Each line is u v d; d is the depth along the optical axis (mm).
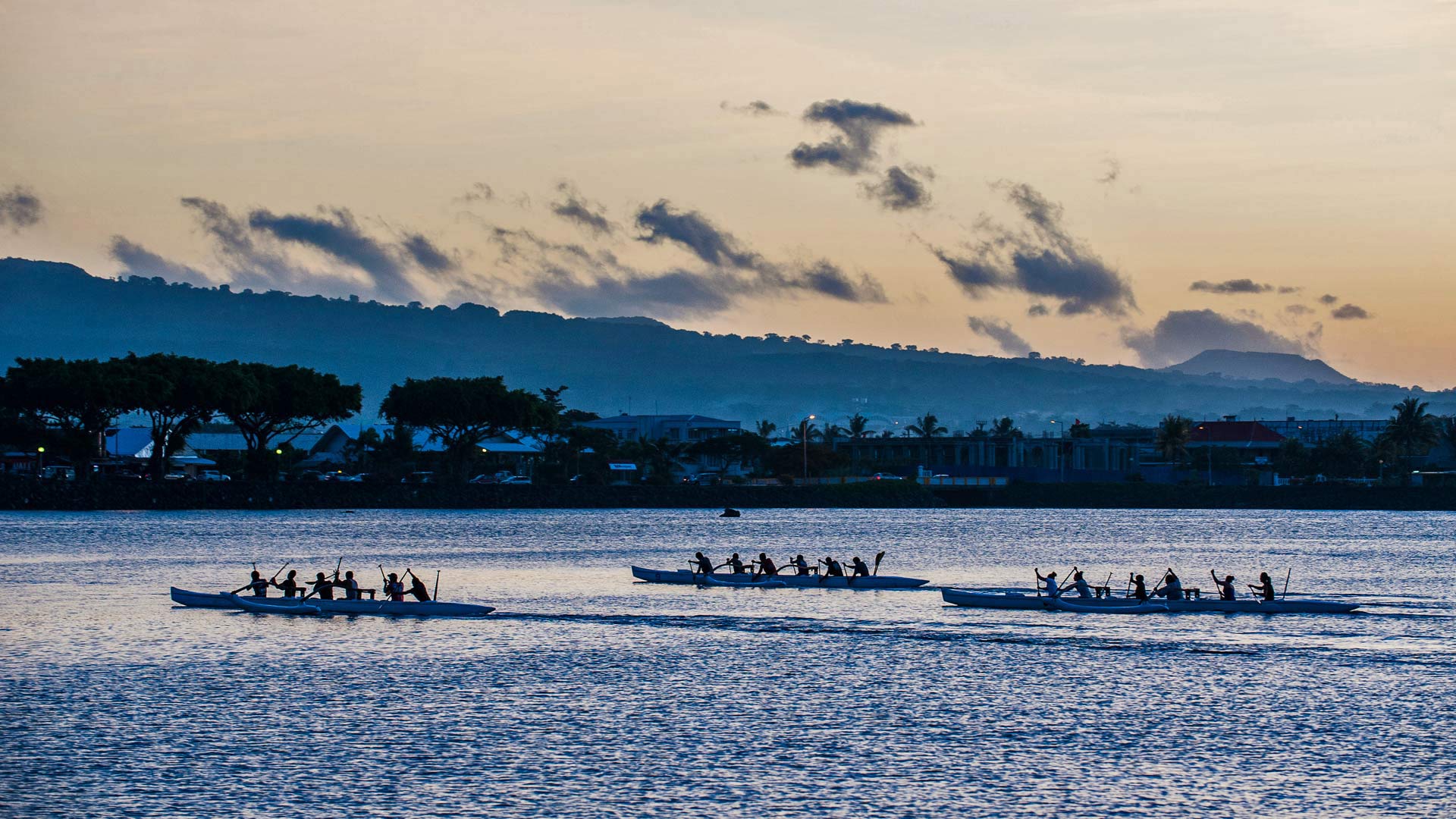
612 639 161125
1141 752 108750
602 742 111250
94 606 187500
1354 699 127375
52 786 99000
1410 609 187875
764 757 107125
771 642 159125
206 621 173250
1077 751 108938
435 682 134750
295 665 143125
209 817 92625
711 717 119938
